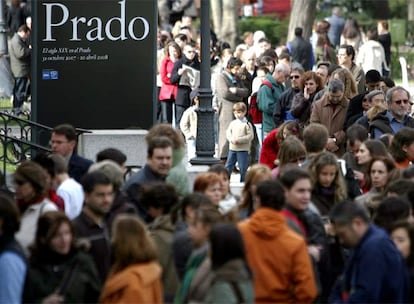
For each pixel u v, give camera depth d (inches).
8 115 1255.5
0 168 1264.8
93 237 805.2
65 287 748.6
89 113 1360.7
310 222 839.1
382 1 3115.2
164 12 2461.9
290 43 2043.6
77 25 1354.6
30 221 838.5
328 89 1249.4
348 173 983.0
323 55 2206.0
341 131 1239.5
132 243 717.9
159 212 825.5
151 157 908.6
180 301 730.8
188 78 1652.3
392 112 1174.3
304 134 1003.3
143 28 1359.5
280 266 768.9
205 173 884.0
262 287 768.3
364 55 2028.8
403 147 1026.7
